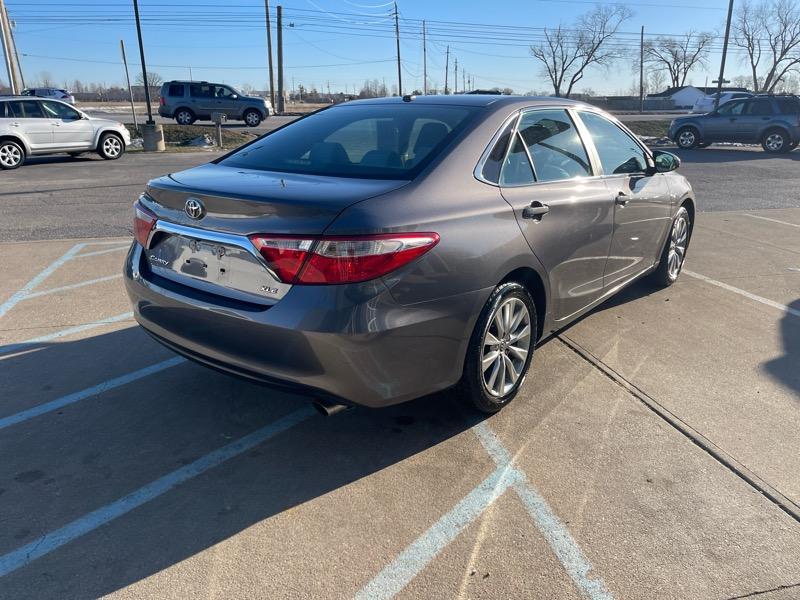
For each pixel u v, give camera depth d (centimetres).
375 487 286
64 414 342
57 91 4162
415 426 336
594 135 427
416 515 268
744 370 405
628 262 467
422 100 381
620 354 428
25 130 1491
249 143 390
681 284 587
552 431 332
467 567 239
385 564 240
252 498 277
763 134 2075
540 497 279
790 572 239
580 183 388
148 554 243
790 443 323
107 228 809
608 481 291
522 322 346
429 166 302
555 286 366
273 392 372
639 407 357
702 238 778
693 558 245
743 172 1544
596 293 427
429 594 226
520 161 347
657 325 482
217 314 278
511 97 376
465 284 290
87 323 468
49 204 995
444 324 285
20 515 262
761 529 261
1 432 323
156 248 319
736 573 238
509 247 314
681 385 384
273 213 262
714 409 356
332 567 238
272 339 263
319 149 343
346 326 253
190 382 382
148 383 380
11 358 407
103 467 297
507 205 320
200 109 2725
